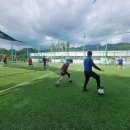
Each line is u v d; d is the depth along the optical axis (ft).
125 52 136.77
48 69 65.51
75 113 14.51
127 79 37.63
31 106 16.37
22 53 162.09
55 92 22.71
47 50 177.78
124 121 12.87
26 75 42.98
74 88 25.84
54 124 12.23
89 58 22.76
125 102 18.04
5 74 44.16
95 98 19.63
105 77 41.57
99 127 11.79
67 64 28.78
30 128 11.57
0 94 21.11
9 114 14.15
